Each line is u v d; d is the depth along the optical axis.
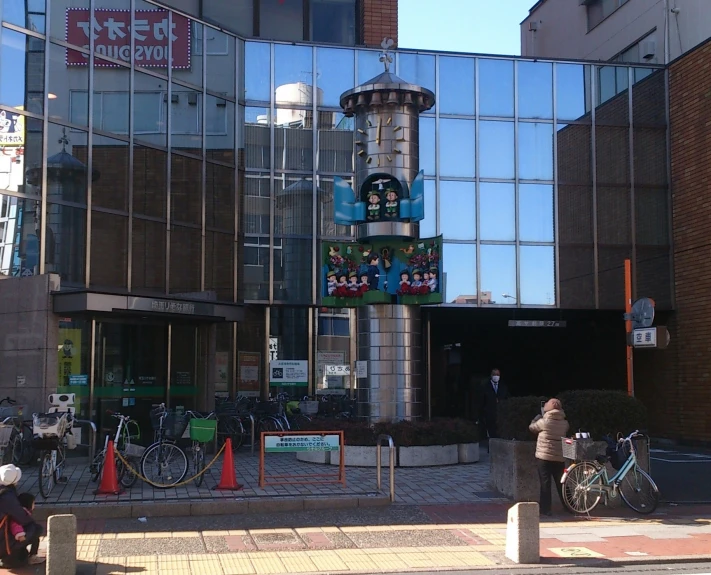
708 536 9.88
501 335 27.20
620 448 11.43
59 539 7.48
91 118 17.08
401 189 16.33
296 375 20.38
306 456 15.66
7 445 12.72
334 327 20.81
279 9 23.31
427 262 16.11
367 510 11.18
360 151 16.61
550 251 21.25
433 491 12.53
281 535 9.60
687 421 20.94
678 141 21.69
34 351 14.43
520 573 8.04
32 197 15.86
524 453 11.95
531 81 21.73
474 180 21.12
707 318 20.34
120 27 17.89
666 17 22.86
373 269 16.19
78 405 15.09
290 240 20.42
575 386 26.27
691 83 21.22
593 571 8.16
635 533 10.05
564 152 21.64
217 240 19.56
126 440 12.95
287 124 20.69
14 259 15.46
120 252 17.39
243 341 20.08
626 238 21.64
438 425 15.39
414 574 7.91
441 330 26.14
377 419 15.92
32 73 16.11
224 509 10.85
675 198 21.73
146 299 15.06
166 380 16.58
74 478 13.05
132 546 8.92
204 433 12.42
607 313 21.98
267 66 20.70
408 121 16.56
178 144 18.91
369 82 16.52
